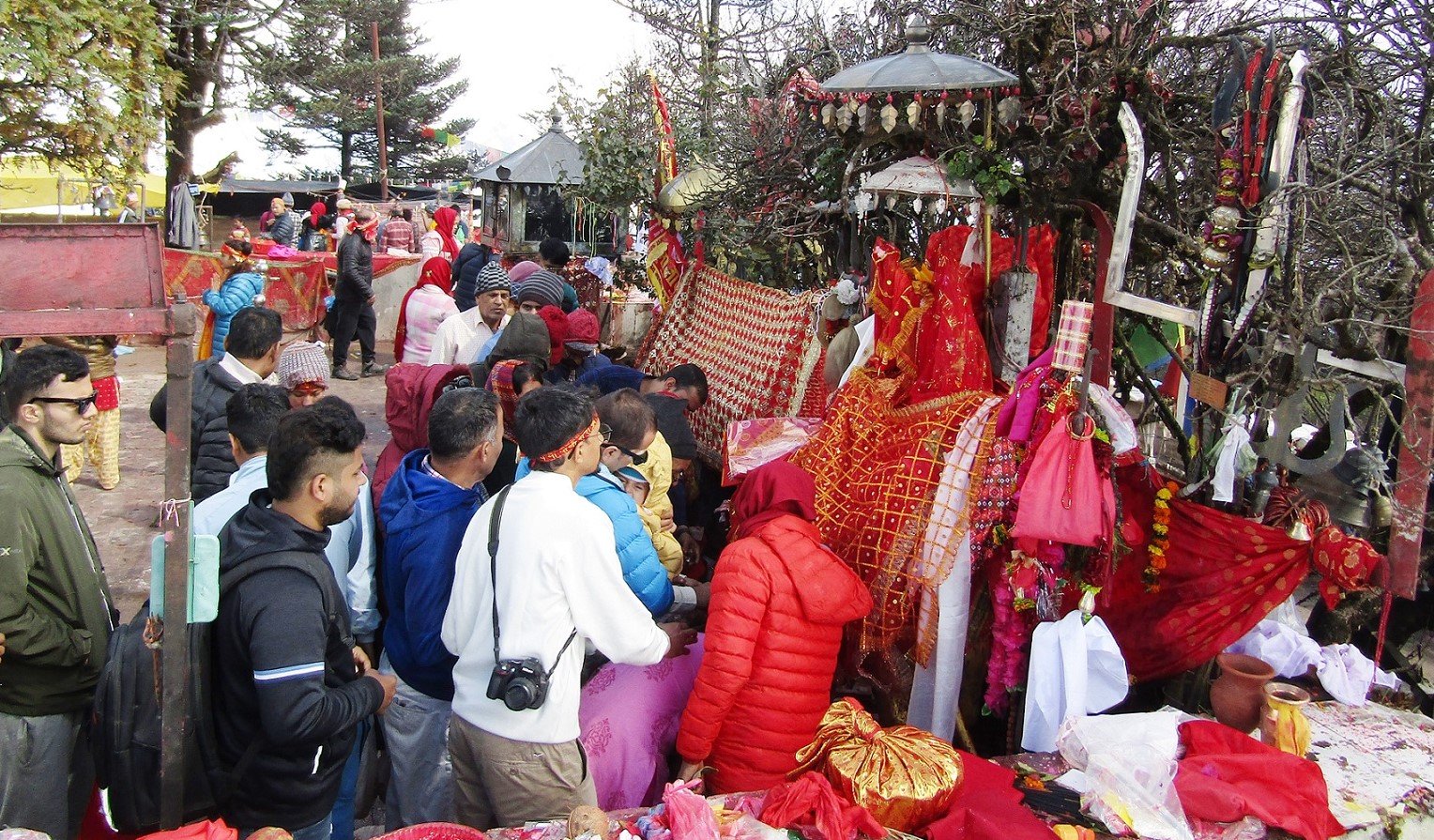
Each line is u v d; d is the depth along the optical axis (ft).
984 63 11.88
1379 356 10.41
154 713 7.84
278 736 7.51
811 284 22.97
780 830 8.16
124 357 38.37
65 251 6.72
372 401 32.58
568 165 40.93
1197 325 10.91
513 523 8.59
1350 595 12.75
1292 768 9.15
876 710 13.07
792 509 10.28
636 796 10.47
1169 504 11.82
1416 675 12.96
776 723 9.80
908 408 12.92
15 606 8.79
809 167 19.02
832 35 21.42
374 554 11.10
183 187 49.49
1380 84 11.04
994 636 11.71
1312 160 10.41
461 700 8.91
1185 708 12.49
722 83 29.01
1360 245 10.56
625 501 10.21
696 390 16.52
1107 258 12.09
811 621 9.81
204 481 13.57
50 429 9.41
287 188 115.85
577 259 37.50
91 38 28.78
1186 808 9.04
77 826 10.07
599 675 11.02
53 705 9.34
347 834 10.55
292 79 71.36
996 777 9.61
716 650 9.52
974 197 12.07
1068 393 10.74
